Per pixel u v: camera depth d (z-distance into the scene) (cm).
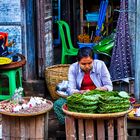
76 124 528
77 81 584
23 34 753
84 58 564
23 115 531
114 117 509
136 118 585
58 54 982
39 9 752
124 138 526
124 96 519
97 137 518
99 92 542
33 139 545
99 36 859
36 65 773
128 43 723
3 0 745
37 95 761
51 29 804
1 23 751
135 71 712
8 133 548
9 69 682
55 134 625
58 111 596
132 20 718
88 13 907
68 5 986
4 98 702
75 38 963
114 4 924
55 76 735
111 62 733
